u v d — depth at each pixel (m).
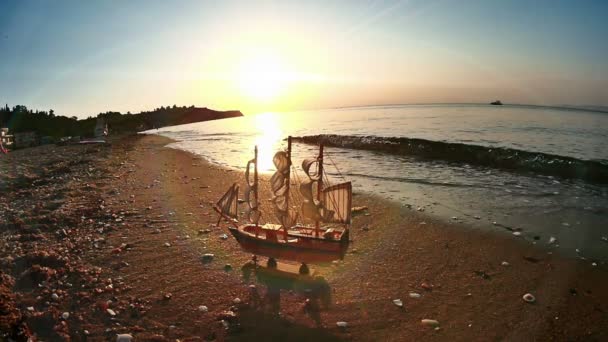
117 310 8.29
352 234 13.26
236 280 9.66
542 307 8.34
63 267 10.38
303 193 9.88
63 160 34.19
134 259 11.02
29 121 99.06
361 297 8.88
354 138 38.06
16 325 7.23
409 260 10.93
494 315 8.06
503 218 14.33
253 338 7.32
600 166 20.97
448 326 7.70
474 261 10.75
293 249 9.62
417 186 19.86
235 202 10.87
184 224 14.14
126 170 27.36
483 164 25.89
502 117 63.41
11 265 10.48
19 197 19.09
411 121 63.28
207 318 7.97
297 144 42.16
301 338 7.31
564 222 13.76
